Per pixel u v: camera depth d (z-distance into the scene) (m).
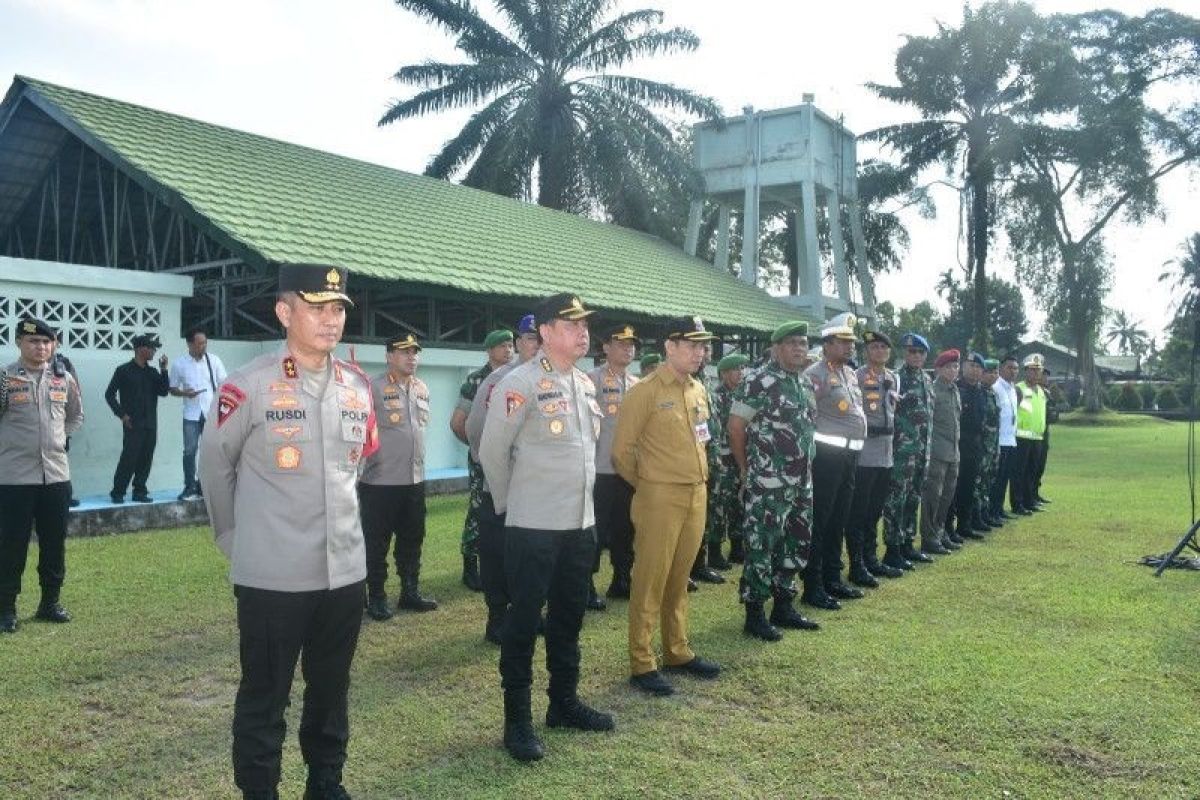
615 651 5.34
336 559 3.13
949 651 5.23
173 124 12.59
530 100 23.97
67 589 6.56
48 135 12.12
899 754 3.83
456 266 12.23
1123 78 32.72
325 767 3.24
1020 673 4.82
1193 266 48.75
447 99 23.27
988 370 9.93
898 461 7.76
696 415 4.88
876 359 7.23
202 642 5.38
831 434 6.37
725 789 3.52
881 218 32.62
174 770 3.70
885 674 4.83
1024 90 31.17
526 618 3.91
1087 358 37.53
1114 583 7.03
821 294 22.77
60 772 3.66
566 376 4.21
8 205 13.71
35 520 5.78
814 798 3.44
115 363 9.39
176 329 9.90
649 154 23.94
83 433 9.16
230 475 3.10
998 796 3.45
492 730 4.12
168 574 7.02
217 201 10.33
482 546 5.46
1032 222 32.88
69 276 8.91
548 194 25.33
